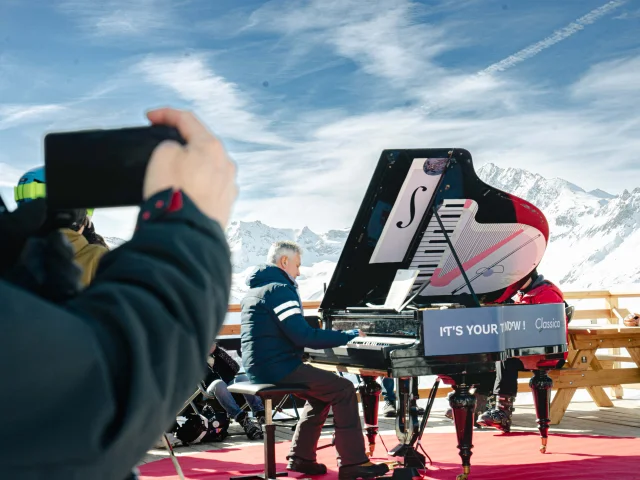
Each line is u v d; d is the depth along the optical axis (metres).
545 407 4.73
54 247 0.43
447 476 4.14
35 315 0.34
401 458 4.73
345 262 4.32
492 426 5.63
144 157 0.40
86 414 0.34
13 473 0.33
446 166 4.05
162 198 0.40
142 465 4.73
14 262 0.43
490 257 4.58
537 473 4.12
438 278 4.58
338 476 4.19
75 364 0.34
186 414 5.79
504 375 5.66
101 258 0.41
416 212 4.23
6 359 0.33
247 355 4.13
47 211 0.43
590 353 6.05
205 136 0.42
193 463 4.77
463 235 4.41
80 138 0.40
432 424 6.11
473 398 3.87
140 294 0.37
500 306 3.90
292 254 4.30
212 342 0.40
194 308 0.38
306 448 4.32
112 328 0.36
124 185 0.40
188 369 0.38
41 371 0.33
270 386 3.96
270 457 3.99
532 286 5.22
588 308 8.05
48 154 0.39
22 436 0.33
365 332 4.18
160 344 0.37
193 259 0.39
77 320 0.35
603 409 6.77
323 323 4.51
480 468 4.34
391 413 6.50
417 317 3.73
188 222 0.40
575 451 4.76
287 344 4.10
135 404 0.35
